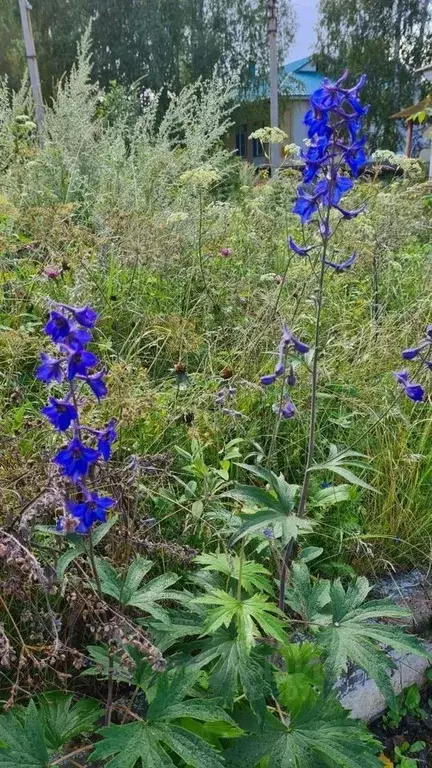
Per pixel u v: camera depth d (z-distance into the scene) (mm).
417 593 2707
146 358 3707
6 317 3600
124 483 1999
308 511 2689
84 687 2096
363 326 4016
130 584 1855
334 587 1979
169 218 4277
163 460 2436
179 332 3465
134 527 2172
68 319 1419
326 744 1724
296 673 1939
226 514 2326
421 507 3000
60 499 1672
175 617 1950
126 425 2637
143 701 2068
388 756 2322
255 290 4305
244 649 1729
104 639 1944
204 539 2504
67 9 26812
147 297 4129
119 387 2703
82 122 6105
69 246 4145
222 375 3236
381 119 31703
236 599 1809
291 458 3016
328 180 1943
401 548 2861
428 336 2148
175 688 1622
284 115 29734
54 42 27016
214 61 27391
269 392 3248
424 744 2391
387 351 3730
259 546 2242
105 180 5738
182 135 9750
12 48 26562
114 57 27234
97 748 1500
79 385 2725
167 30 27016
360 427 3375
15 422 2602
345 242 4934
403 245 5938
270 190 5902
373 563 2779
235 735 1750
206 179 4223
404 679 2525
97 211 5047
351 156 1914
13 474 2123
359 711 2367
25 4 10297
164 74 27672
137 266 4246
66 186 5676
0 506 1941
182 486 2775
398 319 4211
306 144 1961
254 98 28344
